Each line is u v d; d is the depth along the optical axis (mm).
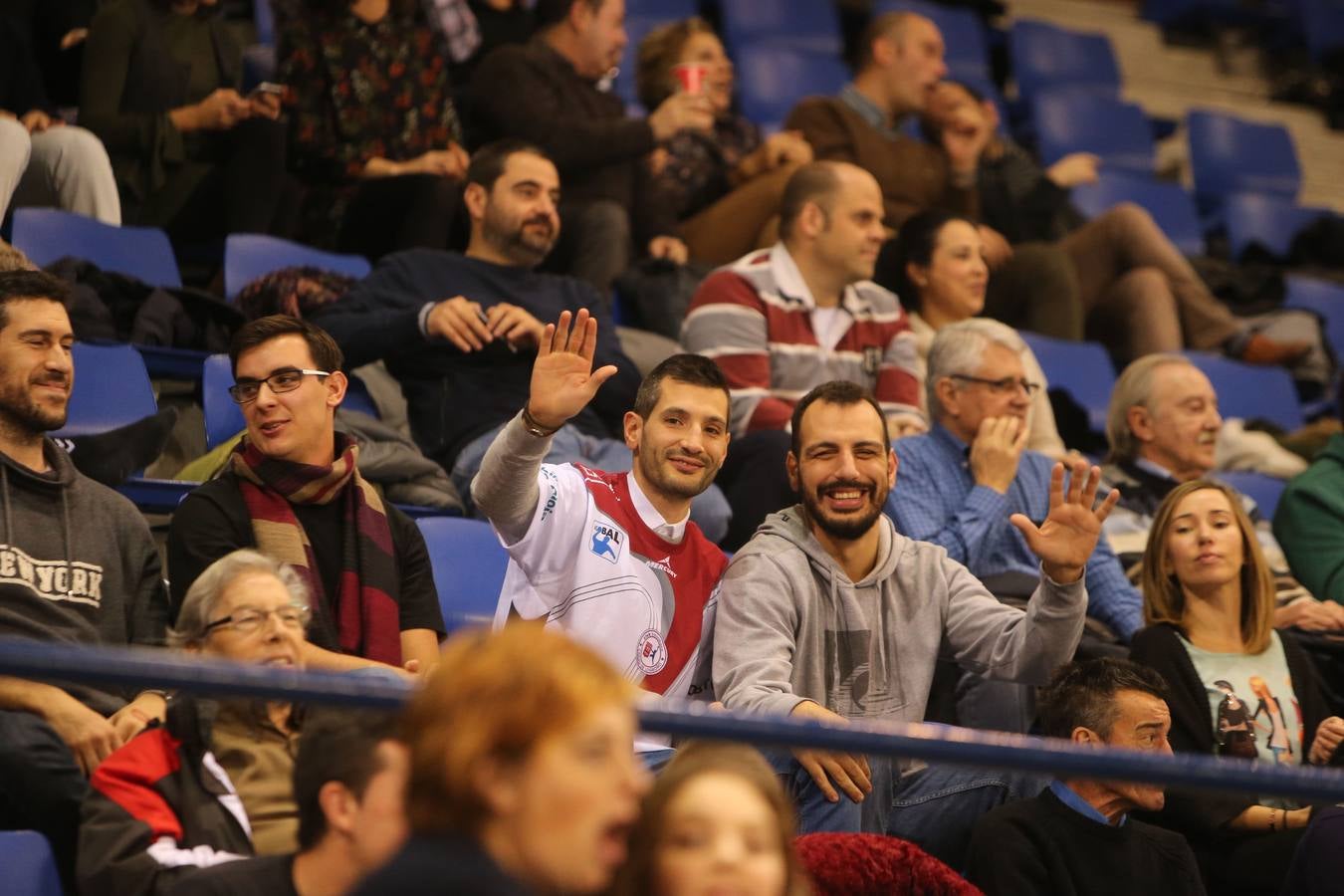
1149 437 15586
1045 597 10438
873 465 10672
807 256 15891
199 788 8211
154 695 9469
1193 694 11805
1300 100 34031
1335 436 15789
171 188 17406
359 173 18438
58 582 10031
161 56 17891
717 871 5586
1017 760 5562
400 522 11086
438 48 19266
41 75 18188
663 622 10281
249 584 8906
